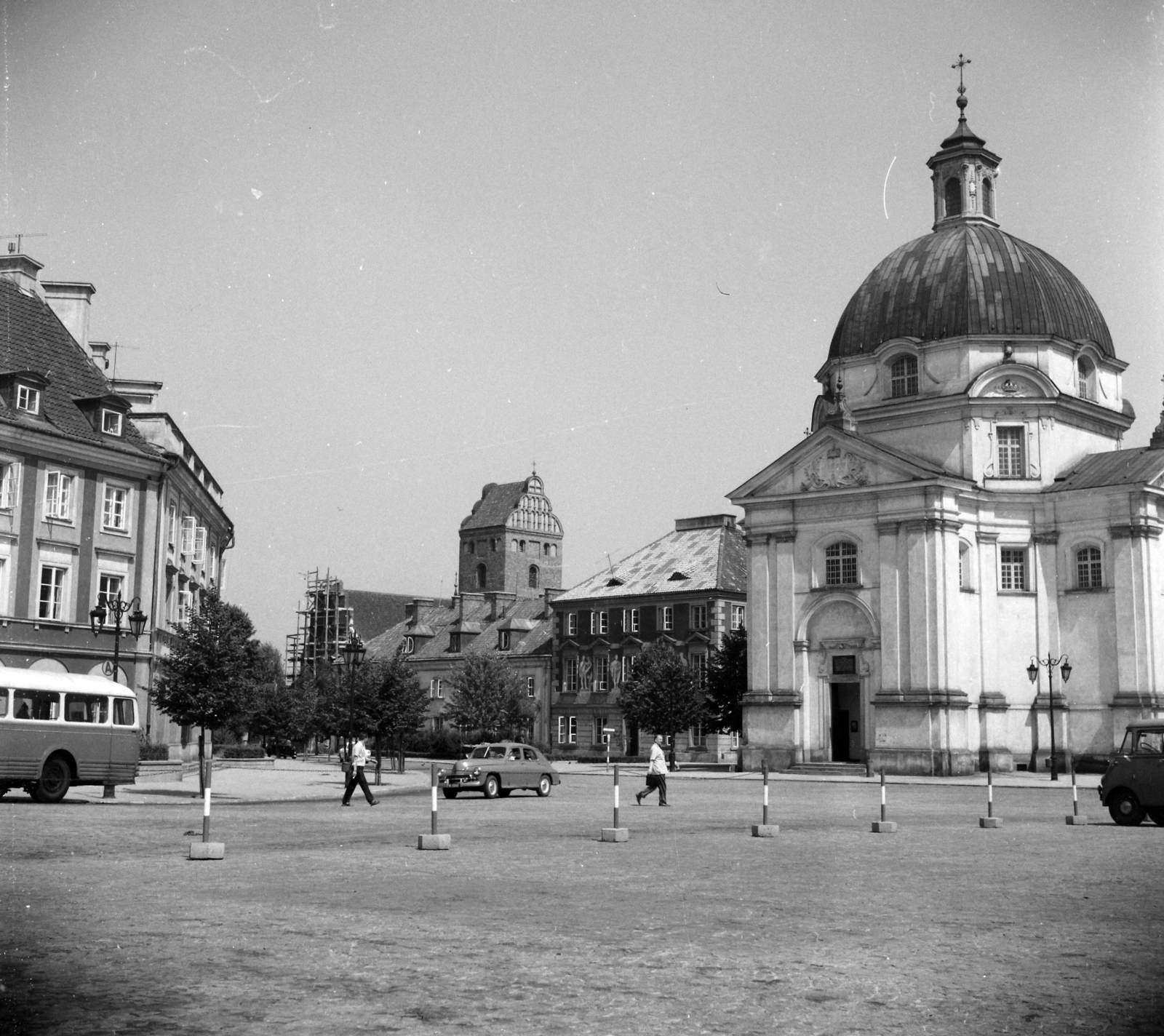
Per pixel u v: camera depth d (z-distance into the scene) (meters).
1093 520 60.53
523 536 153.50
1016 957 11.73
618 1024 9.07
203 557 73.06
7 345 51.94
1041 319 63.53
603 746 92.88
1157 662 59.22
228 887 15.98
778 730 63.28
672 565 93.69
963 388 62.56
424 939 12.25
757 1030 8.97
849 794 43.81
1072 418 63.59
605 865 19.17
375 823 27.97
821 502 62.88
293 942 12.03
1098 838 25.30
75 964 10.99
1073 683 60.84
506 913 13.98
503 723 95.00
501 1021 9.13
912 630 59.22
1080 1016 9.52
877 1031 9.00
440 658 112.62
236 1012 9.33
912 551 59.56
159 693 45.72
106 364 63.28
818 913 14.30
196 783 44.97
